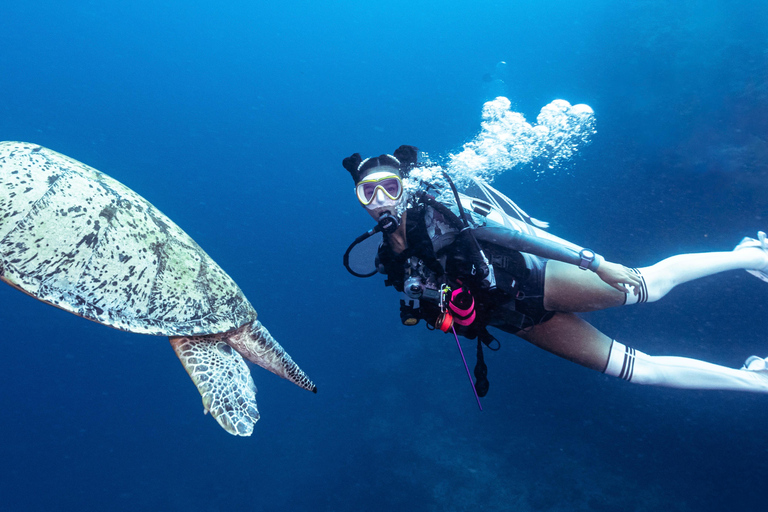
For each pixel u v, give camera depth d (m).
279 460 12.23
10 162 2.23
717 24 13.08
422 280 2.37
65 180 2.31
